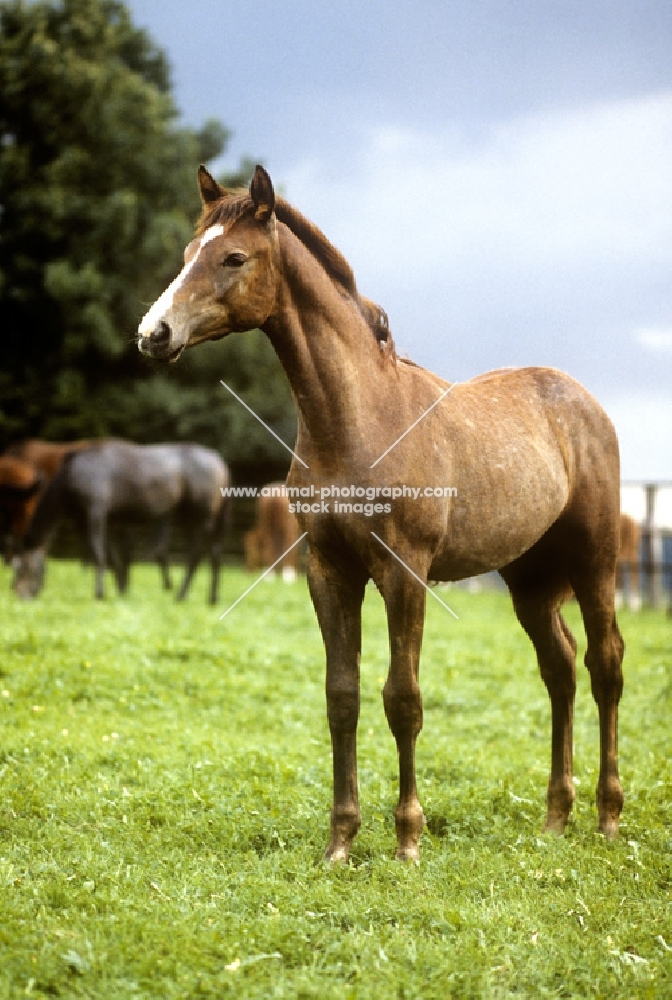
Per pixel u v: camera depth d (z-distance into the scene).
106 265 28.34
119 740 6.52
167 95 31.25
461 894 4.14
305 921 3.79
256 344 29.88
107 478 14.66
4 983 3.32
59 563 23.30
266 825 4.89
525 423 5.07
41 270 27.72
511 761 6.46
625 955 3.63
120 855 4.53
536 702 8.43
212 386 29.91
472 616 14.95
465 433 4.70
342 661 4.52
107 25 31.27
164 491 15.09
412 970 3.50
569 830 5.08
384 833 4.87
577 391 5.48
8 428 28.02
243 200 4.26
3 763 5.84
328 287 4.37
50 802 5.17
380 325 4.58
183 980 3.35
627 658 10.98
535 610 5.38
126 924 3.71
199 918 3.83
